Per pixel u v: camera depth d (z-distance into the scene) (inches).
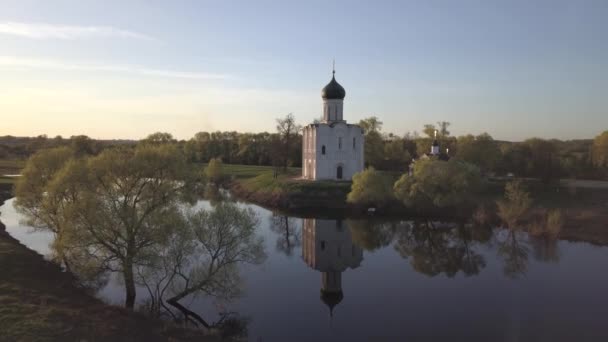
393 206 2442.2
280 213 2496.3
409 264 1482.5
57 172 1210.0
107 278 1202.6
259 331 920.9
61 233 1061.1
